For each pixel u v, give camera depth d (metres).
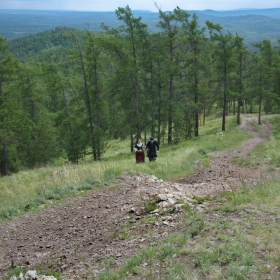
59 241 7.05
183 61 32.53
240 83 42.41
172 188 10.65
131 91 28.80
